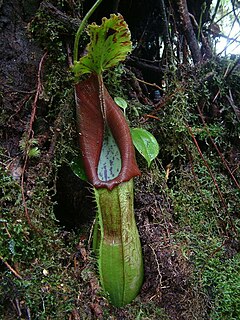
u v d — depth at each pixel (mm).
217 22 505
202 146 408
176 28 437
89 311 269
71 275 290
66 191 354
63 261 303
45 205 306
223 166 397
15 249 272
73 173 349
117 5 399
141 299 291
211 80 413
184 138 379
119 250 271
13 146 323
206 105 416
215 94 418
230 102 408
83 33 331
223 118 416
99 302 274
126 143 284
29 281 262
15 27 336
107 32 256
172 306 287
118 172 298
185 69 406
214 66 411
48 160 316
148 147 321
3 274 258
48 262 282
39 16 323
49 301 262
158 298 288
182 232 333
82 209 361
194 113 415
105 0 395
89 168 282
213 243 332
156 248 305
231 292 299
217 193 376
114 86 357
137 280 283
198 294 288
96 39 258
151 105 393
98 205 272
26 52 336
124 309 281
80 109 292
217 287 301
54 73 330
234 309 294
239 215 377
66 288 274
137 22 462
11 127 323
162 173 371
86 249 320
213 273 307
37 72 337
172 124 374
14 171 300
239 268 323
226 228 359
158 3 440
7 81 328
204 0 459
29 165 310
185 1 415
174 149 380
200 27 442
